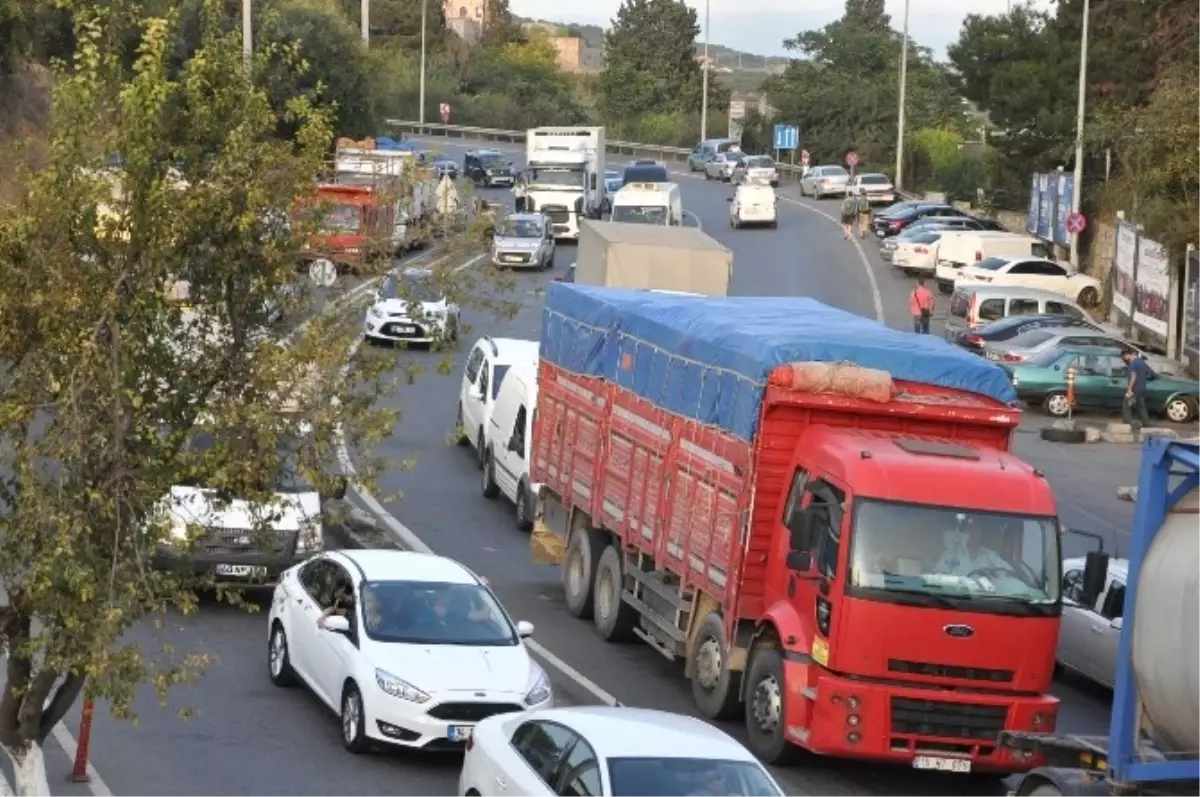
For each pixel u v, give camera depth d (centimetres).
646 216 7375
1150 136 5272
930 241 6944
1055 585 1816
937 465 1828
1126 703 1350
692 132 13950
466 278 1409
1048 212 7212
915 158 10750
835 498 1816
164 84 1207
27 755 1318
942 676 1788
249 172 1235
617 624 2370
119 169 1228
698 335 2123
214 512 1698
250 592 2509
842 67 12794
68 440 1176
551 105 14512
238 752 1825
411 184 1409
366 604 1906
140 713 1947
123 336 1198
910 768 1955
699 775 1323
